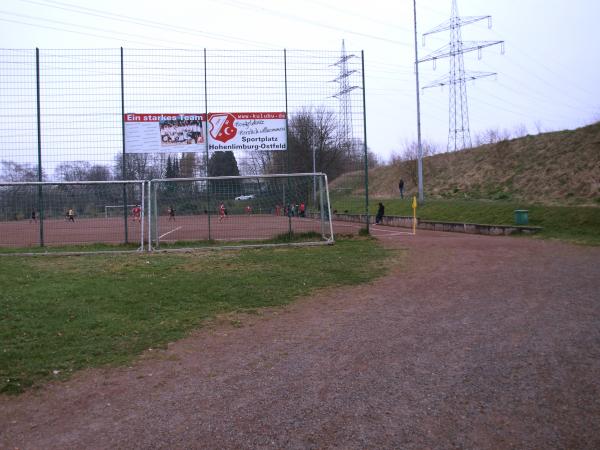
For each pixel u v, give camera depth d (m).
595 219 20.06
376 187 51.34
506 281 10.20
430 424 4.19
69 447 4.03
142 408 4.71
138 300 8.65
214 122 17.22
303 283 10.27
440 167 43.81
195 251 14.87
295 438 4.03
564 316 7.36
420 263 12.73
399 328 7.07
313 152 18.23
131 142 16.81
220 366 5.78
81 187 16.94
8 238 16.67
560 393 4.70
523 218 21.92
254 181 17.59
